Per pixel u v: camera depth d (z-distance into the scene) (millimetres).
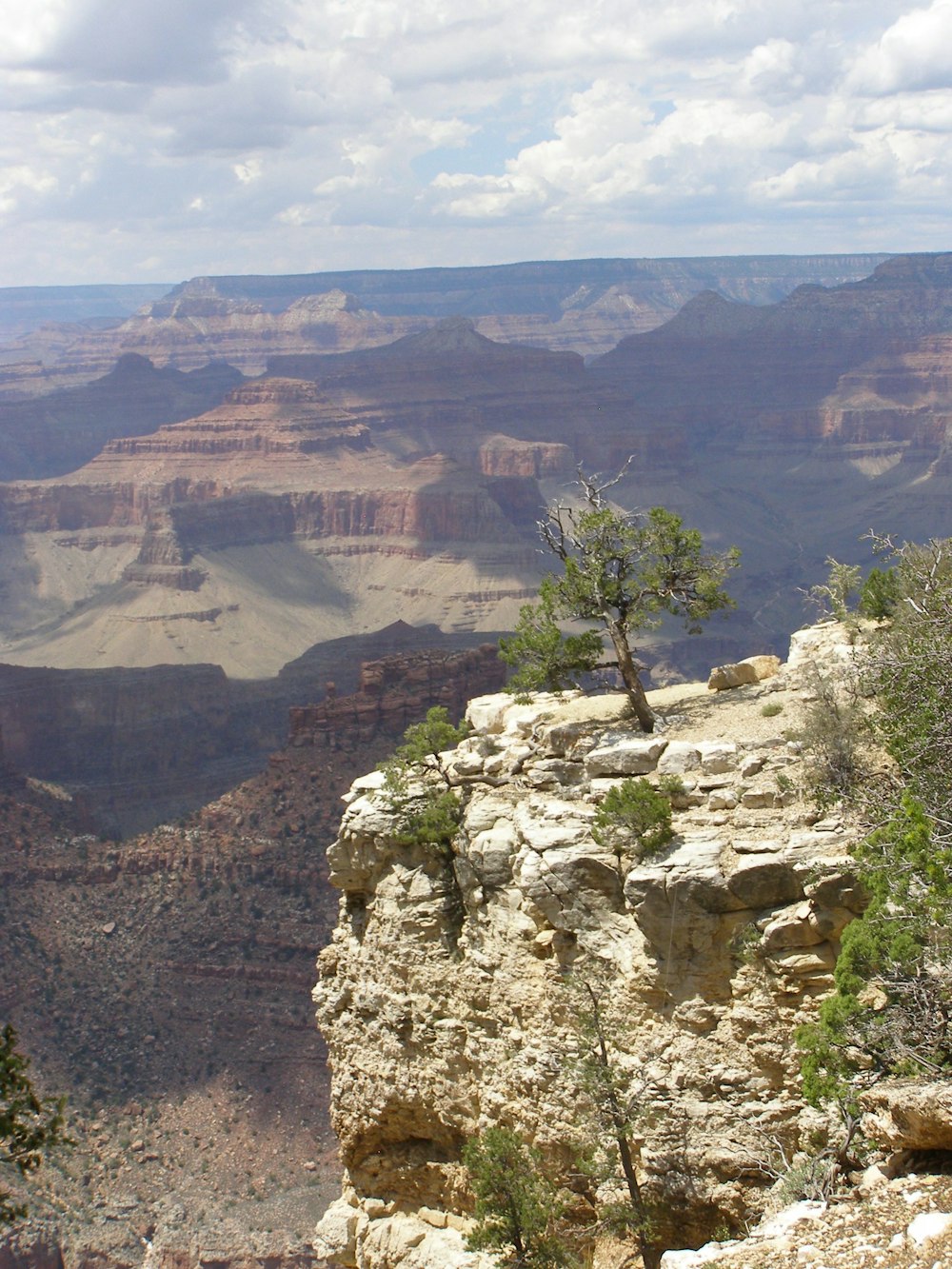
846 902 32844
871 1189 25375
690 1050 34062
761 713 39625
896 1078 27969
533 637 43156
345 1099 42562
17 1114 29938
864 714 36844
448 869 40688
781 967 33188
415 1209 41625
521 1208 35125
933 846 29453
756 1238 24781
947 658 34062
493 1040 38469
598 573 42250
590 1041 34438
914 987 28422
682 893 34219
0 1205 31125
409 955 40406
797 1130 32719
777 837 34469
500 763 40844
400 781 41406
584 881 36250
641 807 35375
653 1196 33875
